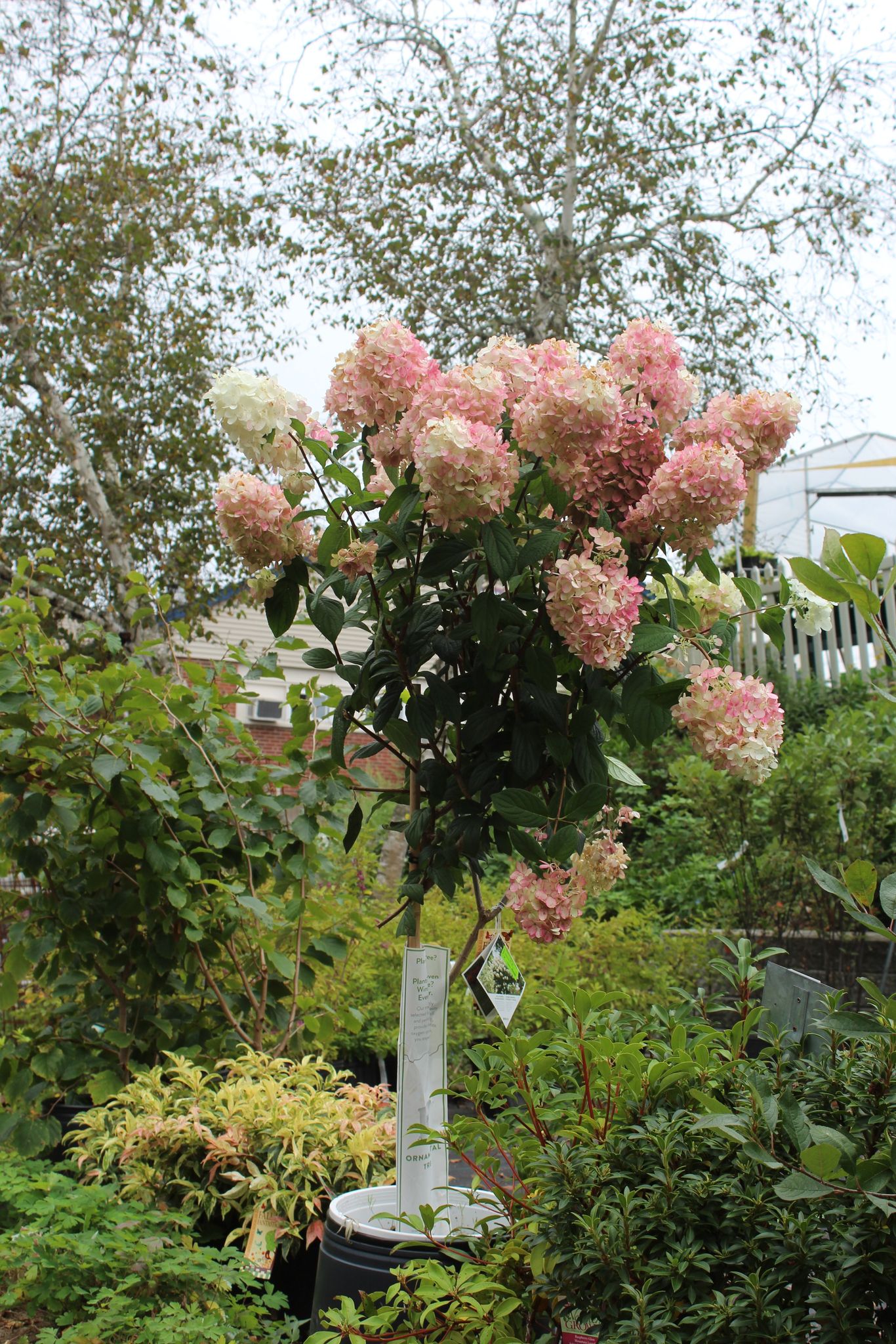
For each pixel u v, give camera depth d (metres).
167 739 3.95
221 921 3.94
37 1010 4.71
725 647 2.33
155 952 3.84
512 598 2.17
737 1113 1.74
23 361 10.14
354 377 2.01
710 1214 1.68
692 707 1.99
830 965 5.48
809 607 2.35
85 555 10.16
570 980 4.82
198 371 10.58
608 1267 1.68
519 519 2.14
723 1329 1.54
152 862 3.62
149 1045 3.92
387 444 2.07
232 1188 2.99
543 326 10.30
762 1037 2.08
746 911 5.65
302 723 3.98
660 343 2.00
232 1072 3.51
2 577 8.91
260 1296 2.67
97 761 3.51
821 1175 1.44
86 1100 4.21
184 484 10.39
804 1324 1.51
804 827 5.49
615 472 1.93
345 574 2.08
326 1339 1.78
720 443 1.99
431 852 2.28
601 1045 1.90
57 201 10.12
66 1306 2.67
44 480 10.67
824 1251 1.55
